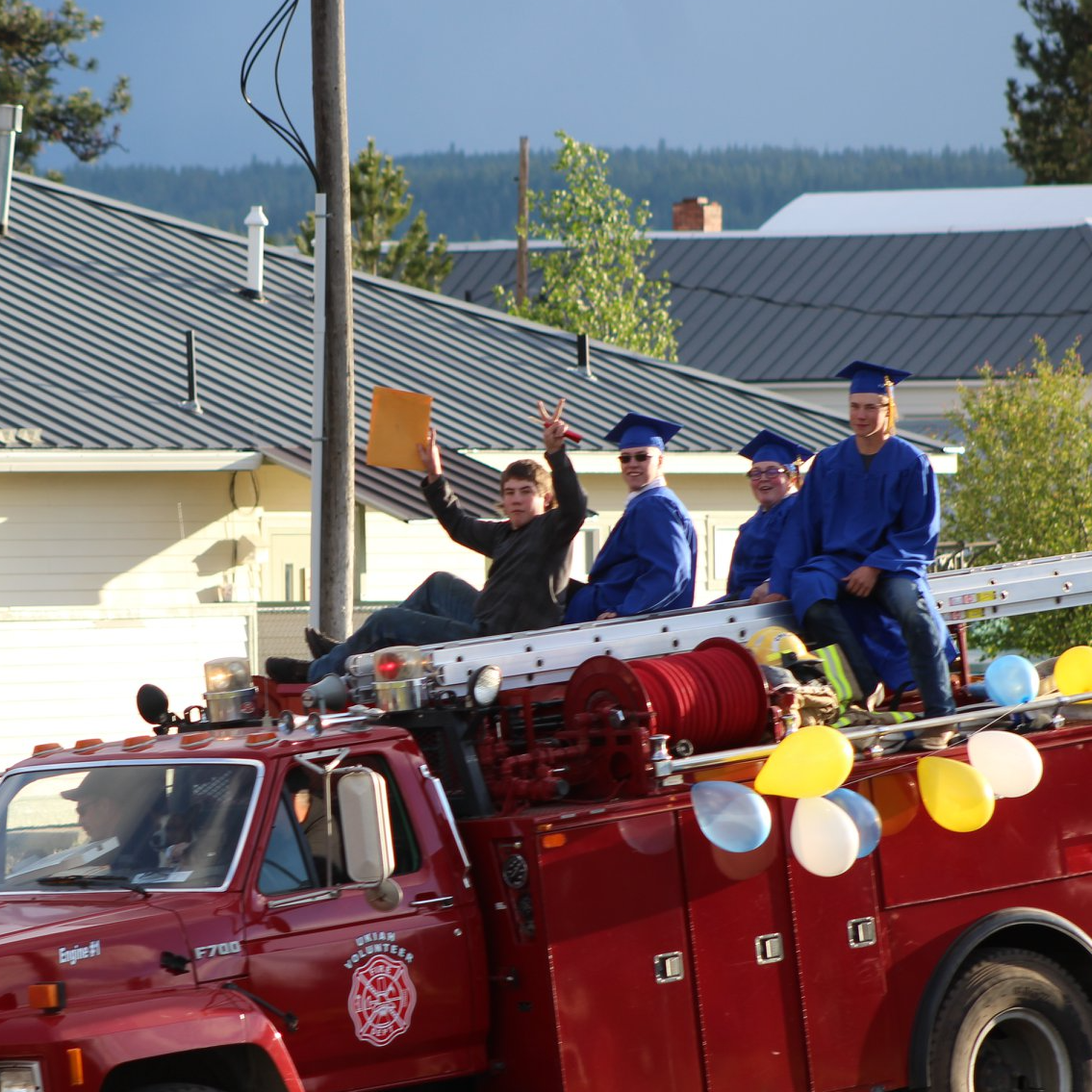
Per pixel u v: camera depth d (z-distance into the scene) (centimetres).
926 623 3170
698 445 8400
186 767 2539
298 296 8919
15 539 6875
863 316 15462
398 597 7819
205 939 2364
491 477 7188
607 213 15288
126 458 6838
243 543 7325
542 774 2683
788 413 9275
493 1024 2627
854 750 2966
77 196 9344
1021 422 9075
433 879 2570
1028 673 3150
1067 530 8956
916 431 14712
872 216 18612
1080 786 3164
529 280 18012
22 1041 2227
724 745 2844
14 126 8700
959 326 15025
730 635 3147
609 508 8425
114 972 2302
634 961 2638
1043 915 3059
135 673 6494
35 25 18438
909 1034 2920
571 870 2597
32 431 6744
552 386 8788
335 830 2512
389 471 7075
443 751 2739
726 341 15562
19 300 8050
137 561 7088
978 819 2927
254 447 7081
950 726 3102
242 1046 2358
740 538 3888
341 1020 2450
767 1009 2767
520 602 3206
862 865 2903
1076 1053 3056
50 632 6356
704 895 2720
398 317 9225
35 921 2369
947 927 2977
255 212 8700
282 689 3034
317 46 5322
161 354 7869
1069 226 15900
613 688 2741
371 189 18312
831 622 3195
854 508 3303
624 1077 2608
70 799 2592
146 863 2486
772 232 18700
